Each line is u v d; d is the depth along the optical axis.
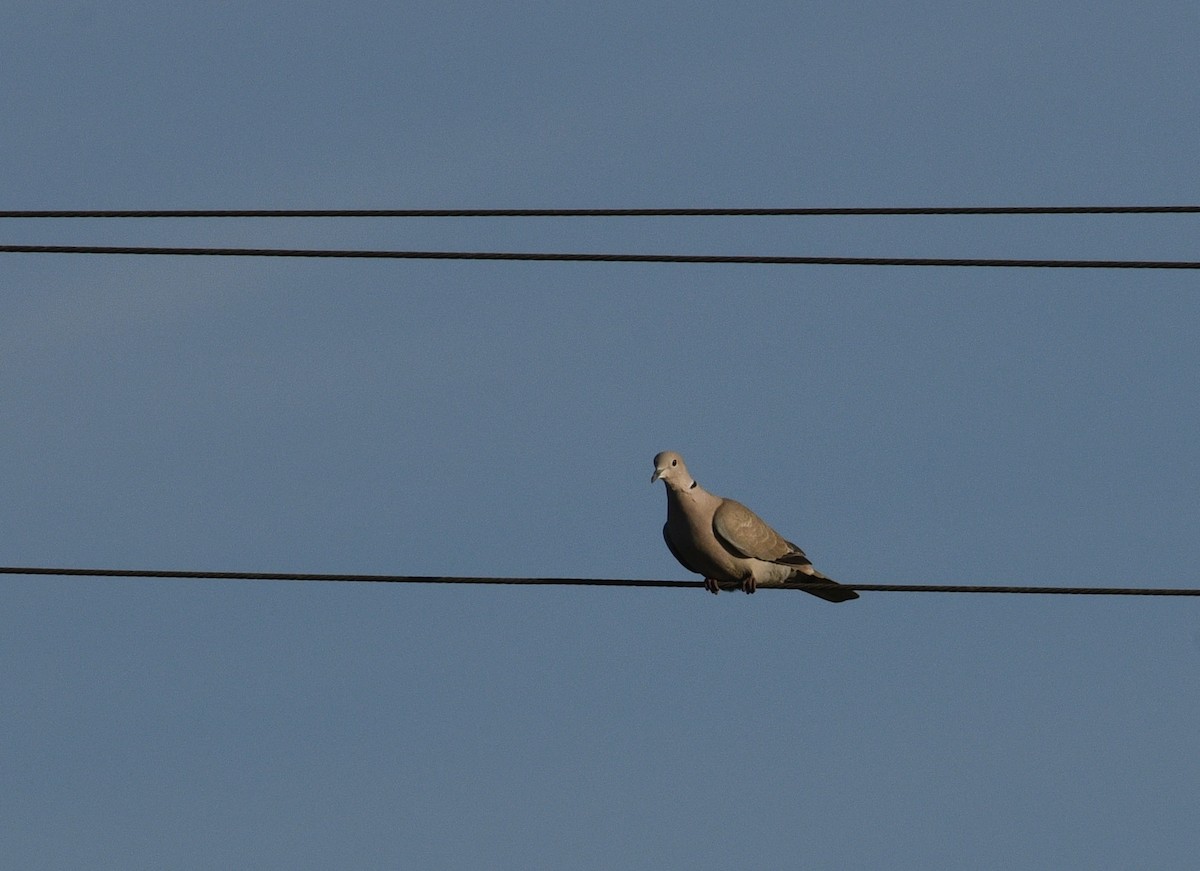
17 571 15.57
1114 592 15.80
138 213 16.17
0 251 16.06
